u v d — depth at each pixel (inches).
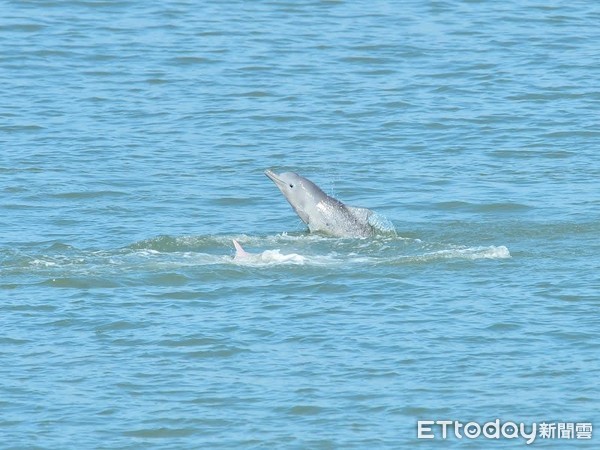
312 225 4793.3
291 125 6304.1
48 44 7490.2
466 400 3297.2
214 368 3494.1
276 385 3385.8
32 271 4234.7
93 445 3097.9
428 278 4178.2
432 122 6328.7
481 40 7652.6
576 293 4003.4
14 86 6840.6
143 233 4781.0
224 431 3159.5
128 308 3919.8
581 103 6599.4
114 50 7436.0
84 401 3309.5
